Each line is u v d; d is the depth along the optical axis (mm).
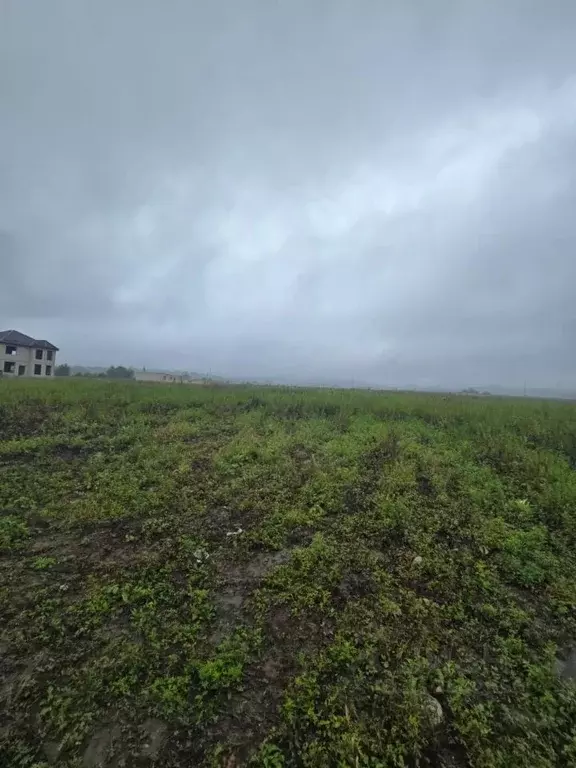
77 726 3111
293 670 3688
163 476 7293
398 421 11594
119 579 4695
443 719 3301
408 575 5000
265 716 3277
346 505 6543
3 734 3027
